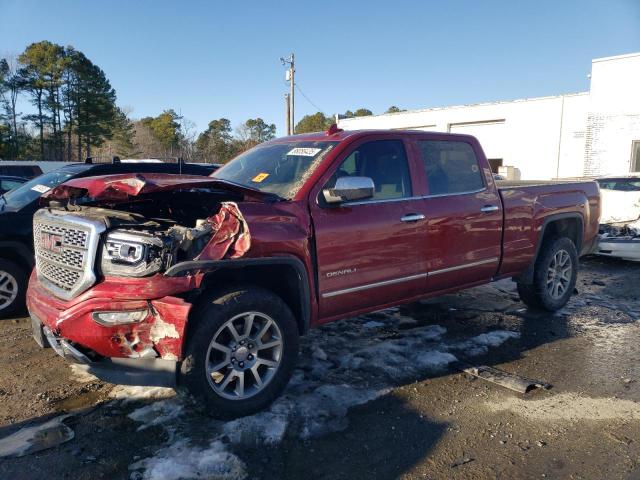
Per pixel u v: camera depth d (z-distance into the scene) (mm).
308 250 3787
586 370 4480
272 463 3061
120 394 3902
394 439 3346
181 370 3297
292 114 33594
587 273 8594
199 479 2877
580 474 2986
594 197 6508
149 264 3199
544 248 5961
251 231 3414
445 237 4738
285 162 4426
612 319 5961
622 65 20172
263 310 3564
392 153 4574
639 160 20109
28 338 5203
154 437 3301
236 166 4891
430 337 5215
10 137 51469
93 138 57000
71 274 3498
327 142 4438
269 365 3650
